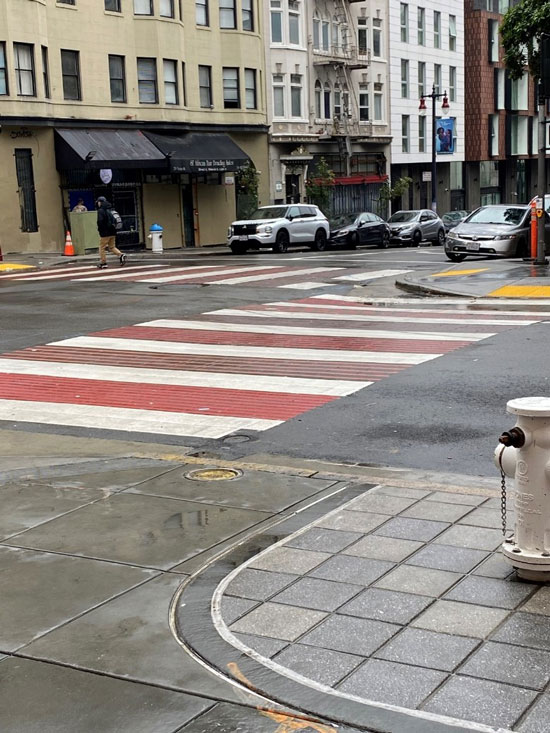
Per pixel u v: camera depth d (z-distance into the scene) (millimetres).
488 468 7352
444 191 61719
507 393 9758
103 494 6898
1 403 10203
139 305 17656
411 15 55688
